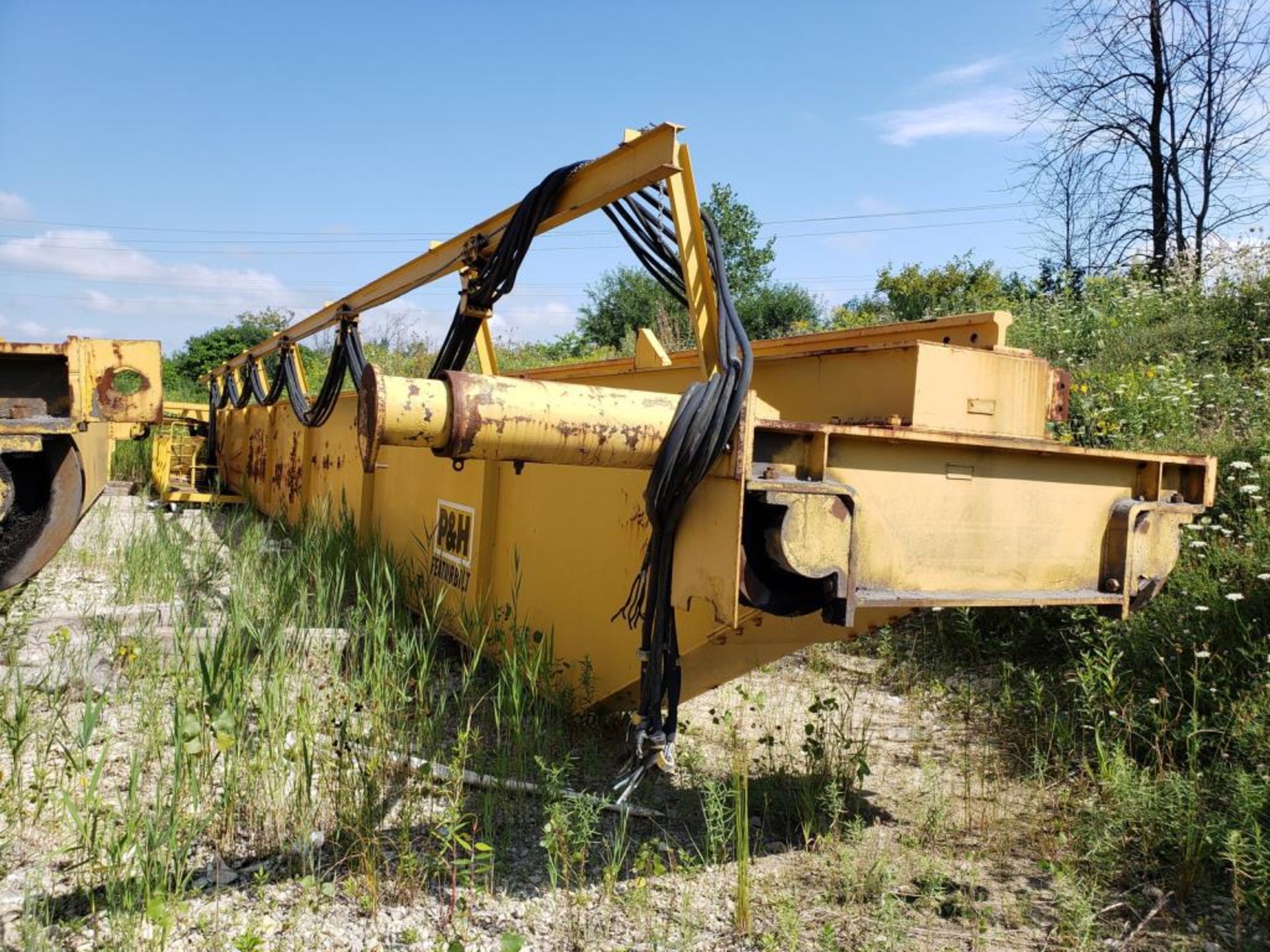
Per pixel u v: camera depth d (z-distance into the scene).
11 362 3.57
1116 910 3.04
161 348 3.71
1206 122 19.08
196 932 2.64
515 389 2.66
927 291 21.70
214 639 4.80
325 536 7.00
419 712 3.88
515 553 4.27
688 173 3.17
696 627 3.46
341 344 7.35
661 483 2.75
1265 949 2.80
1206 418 7.02
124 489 13.51
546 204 3.90
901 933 2.78
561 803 3.16
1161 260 18.11
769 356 4.02
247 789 3.36
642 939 2.72
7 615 5.36
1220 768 3.72
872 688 5.27
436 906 2.85
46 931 2.50
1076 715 4.46
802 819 3.53
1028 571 3.13
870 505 2.81
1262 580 4.58
